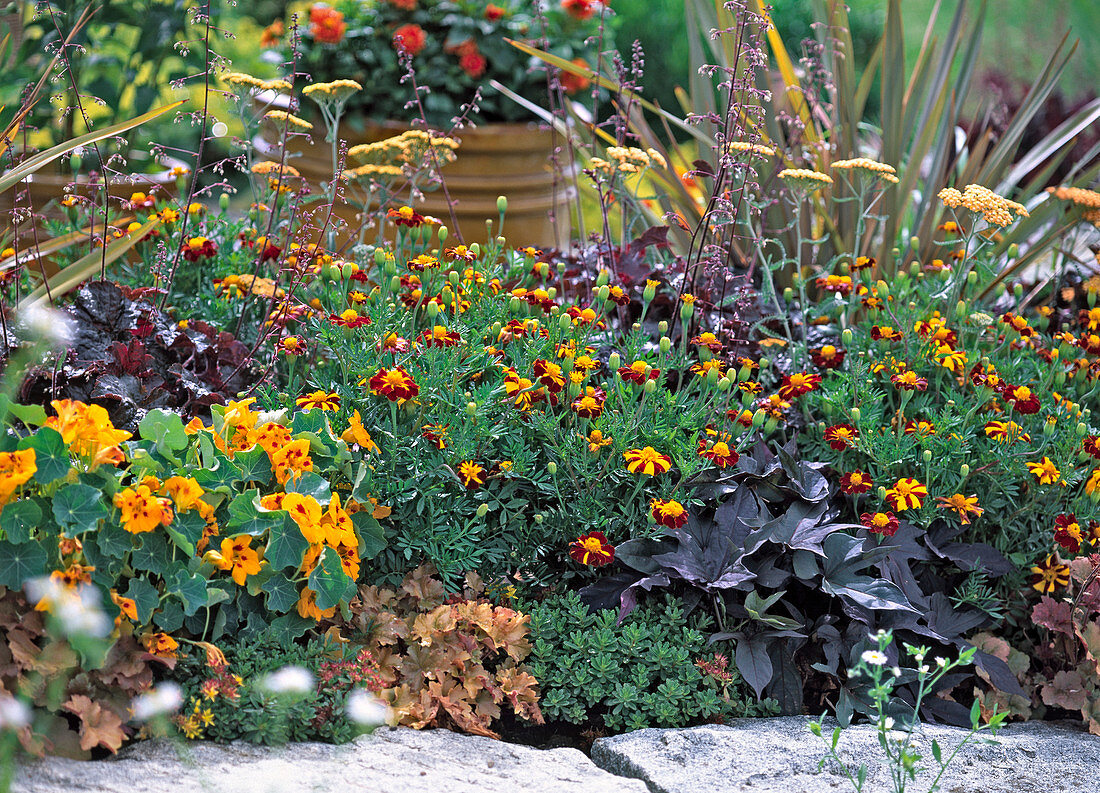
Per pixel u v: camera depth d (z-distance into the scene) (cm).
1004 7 820
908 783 225
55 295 288
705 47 869
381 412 276
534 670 253
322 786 192
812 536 269
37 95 331
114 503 213
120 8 443
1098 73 789
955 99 459
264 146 480
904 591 274
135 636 217
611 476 276
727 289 356
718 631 271
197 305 340
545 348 293
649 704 250
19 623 202
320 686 226
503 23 496
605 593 268
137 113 443
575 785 212
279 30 502
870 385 309
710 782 219
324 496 240
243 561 229
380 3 493
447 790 204
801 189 343
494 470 277
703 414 288
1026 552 293
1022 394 285
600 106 562
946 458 284
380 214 351
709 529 277
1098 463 295
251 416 244
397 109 491
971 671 276
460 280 323
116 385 268
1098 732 258
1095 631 268
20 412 217
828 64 449
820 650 272
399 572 264
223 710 214
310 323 296
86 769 194
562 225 524
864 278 385
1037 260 412
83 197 321
